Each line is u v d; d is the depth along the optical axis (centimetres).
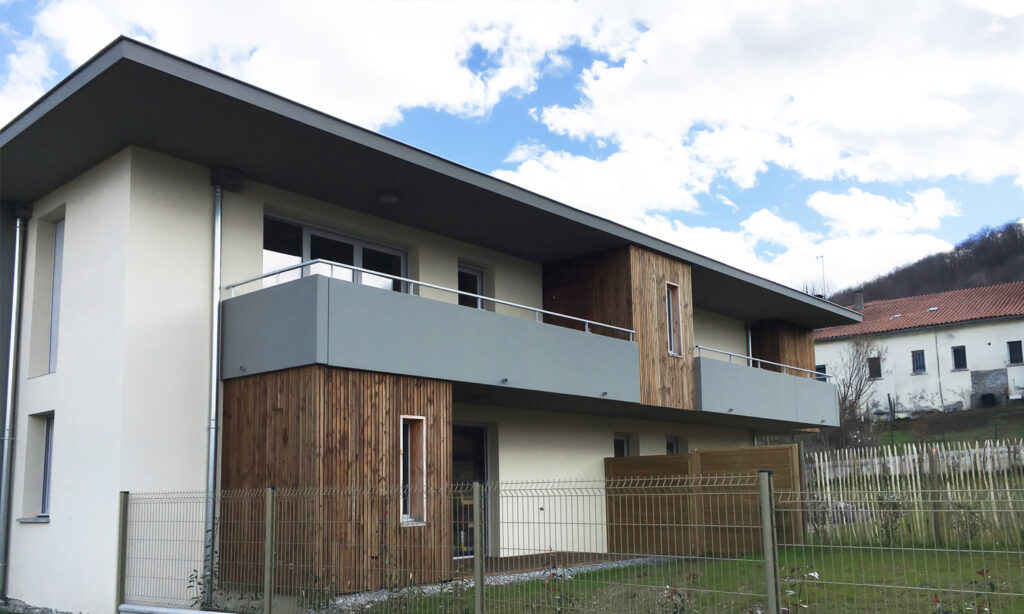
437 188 1205
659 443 1902
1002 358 3722
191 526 988
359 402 998
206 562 974
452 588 728
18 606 1124
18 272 1239
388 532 981
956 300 4184
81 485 1060
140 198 1053
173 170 1091
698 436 2056
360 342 1002
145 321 1038
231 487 1046
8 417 1205
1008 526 639
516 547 716
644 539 659
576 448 1639
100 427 1041
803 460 1634
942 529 623
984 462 1545
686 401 1590
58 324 1205
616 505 675
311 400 957
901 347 3972
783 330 2236
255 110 962
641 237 1505
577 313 1565
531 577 693
